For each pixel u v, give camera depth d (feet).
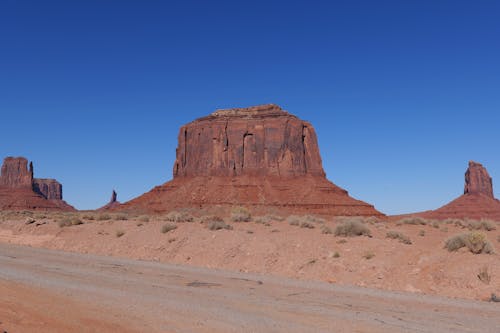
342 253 64.64
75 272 59.36
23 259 75.10
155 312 35.78
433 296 45.37
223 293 44.88
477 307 39.83
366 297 43.98
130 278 54.54
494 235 94.94
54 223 138.00
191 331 30.63
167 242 88.22
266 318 34.22
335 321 33.58
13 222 148.25
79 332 29.81
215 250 77.41
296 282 53.62
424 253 58.59
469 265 50.78
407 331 31.07
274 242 76.02
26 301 38.01
